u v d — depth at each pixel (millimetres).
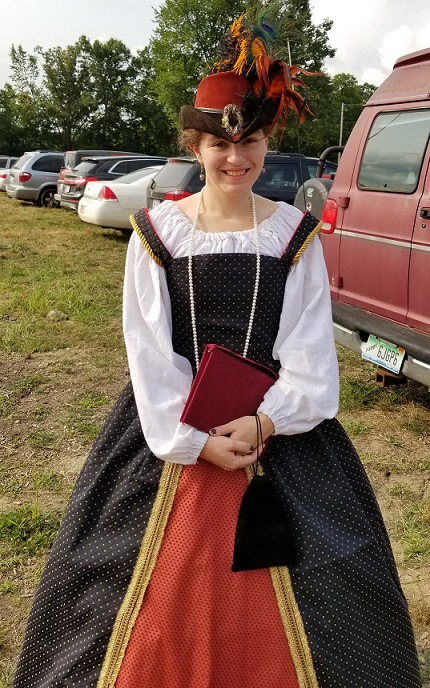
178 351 1702
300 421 1609
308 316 1712
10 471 3494
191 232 1706
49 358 5262
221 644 1597
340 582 1615
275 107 1646
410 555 2848
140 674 1600
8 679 2215
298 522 1611
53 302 6922
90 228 13023
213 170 1678
